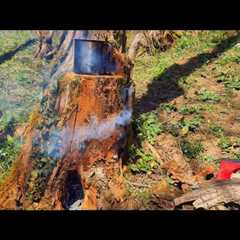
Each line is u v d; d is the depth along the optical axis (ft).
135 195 17.62
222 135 23.58
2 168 20.58
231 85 29.73
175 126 23.98
